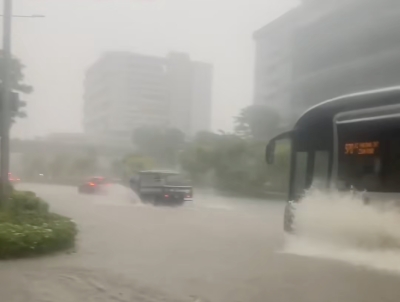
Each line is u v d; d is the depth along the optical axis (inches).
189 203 1035.9
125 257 406.6
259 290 300.8
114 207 942.4
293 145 506.0
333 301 276.5
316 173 470.3
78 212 820.6
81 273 339.9
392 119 397.7
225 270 358.6
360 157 422.0
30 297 278.1
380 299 281.0
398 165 390.6
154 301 273.9
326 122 464.1
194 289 300.5
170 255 420.2
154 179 1033.5
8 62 603.8
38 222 474.9
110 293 288.8
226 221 696.4
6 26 605.6
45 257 397.7
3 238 385.4
